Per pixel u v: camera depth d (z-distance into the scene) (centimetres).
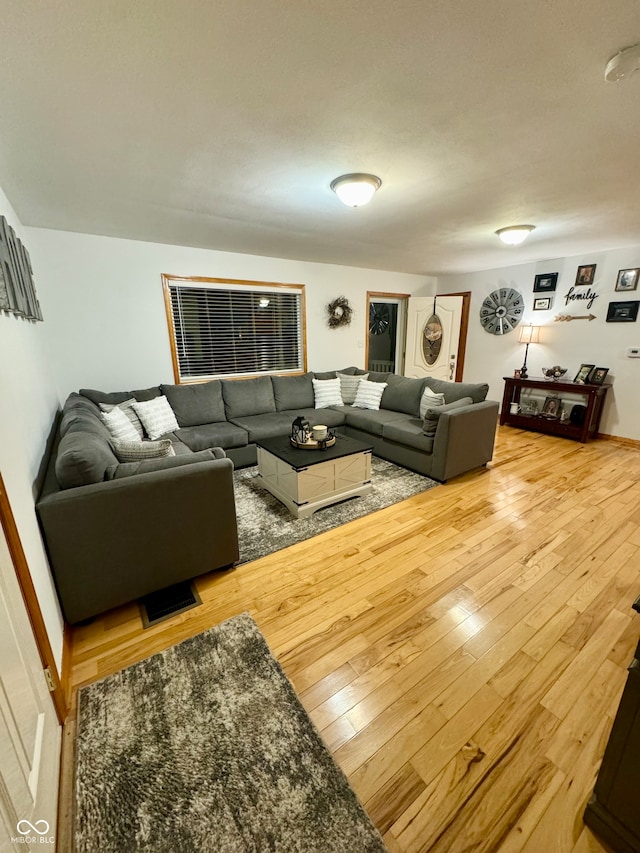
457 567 213
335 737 124
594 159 196
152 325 381
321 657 155
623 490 316
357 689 141
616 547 232
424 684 143
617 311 442
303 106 146
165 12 100
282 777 112
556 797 107
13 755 82
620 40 113
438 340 602
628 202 263
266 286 455
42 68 121
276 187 228
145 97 138
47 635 125
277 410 449
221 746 121
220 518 199
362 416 418
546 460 396
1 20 100
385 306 675
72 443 178
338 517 272
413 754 119
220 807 105
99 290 347
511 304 547
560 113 153
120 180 214
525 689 141
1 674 84
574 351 487
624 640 163
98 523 165
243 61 120
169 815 104
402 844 97
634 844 91
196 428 367
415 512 280
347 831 100
